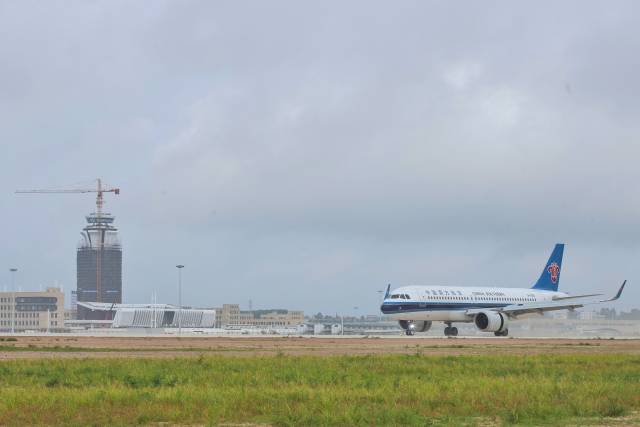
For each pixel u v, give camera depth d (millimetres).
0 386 44156
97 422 32125
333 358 67500
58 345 96312
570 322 172125
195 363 61094
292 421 31859
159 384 45312
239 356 72625
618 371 55312
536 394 39844
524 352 83125
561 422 32312
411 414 32969
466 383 44719
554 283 161250
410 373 53656
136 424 31859
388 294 142875
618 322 174375
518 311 145625
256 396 38469
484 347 95125
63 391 40750
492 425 31797
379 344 102875
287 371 53000
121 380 47312
